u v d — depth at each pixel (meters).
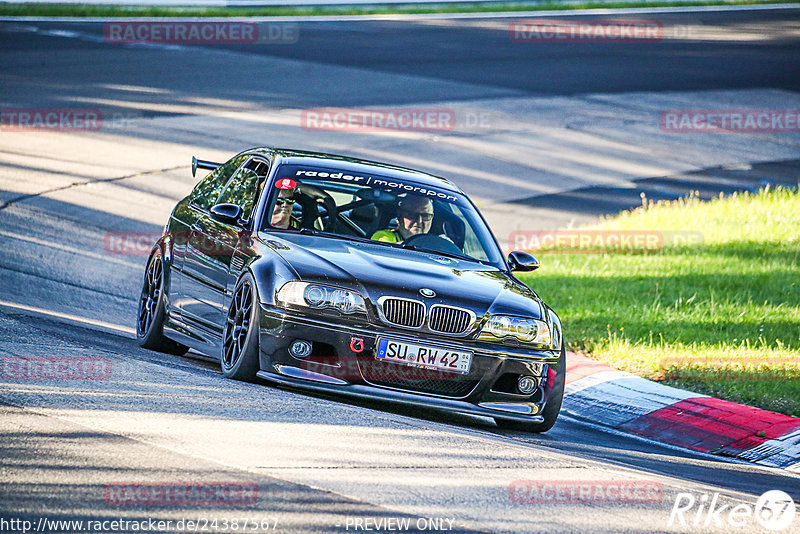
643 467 23.19
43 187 56.16
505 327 24.92
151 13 133.62
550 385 25.62
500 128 84.75
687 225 59.28
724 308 42.16
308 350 24.03
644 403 30.97
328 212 27.66
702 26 153.38
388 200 28.62
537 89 101.25
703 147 85.50
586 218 62.62
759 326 39.81
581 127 88.12
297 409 21.92
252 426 19.89
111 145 68.25
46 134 69.50
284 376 24.02
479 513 16.38
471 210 29.86
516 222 60.44
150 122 75.62
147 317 31.36
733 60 125.38
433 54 116.44
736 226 58.88
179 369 25.80
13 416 18.80
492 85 101.25
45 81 87.31
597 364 34.91
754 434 28.62
